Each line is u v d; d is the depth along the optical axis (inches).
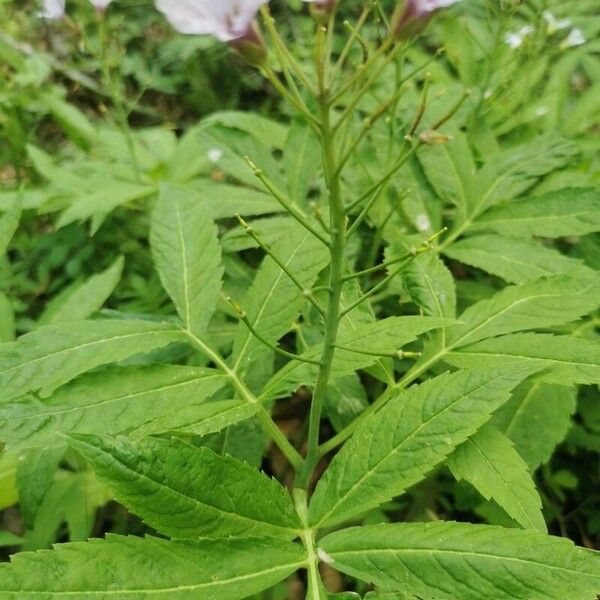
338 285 7.5
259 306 9.7
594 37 19.1
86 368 8.7
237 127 13.9
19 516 13.4
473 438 8.2
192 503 7.3
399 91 6.3
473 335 9.5
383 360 9.7
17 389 8.4
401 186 13.1
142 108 23.3
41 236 16.9
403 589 7.0
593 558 6.5
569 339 8.8
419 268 10.5
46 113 20.6
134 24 25.1
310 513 8.0
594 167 14.9
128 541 6.9
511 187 12.5
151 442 7.1
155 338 9.3
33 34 23.0
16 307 15.5
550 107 16.1
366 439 8.0
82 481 11.3
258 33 6.0
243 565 7.3
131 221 17.0
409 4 5.8
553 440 9.9
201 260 10.2
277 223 13.0
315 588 7.4
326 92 6.1
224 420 8.6
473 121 14.4
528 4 18.2
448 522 7.3
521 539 6.8
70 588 6.4
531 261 11.2
